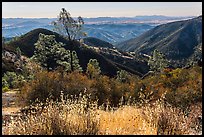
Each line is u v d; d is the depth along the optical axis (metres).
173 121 5.99
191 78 14.67
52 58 49.78
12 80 36.59
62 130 5.22
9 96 17.91
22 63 62.16
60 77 15.80
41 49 49.03
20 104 14.92
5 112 10.50
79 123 5.45
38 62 48.59
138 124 6.03
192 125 6.94
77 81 15.69
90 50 99.44
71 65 47.16
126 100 14.43
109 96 14.98
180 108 9.09
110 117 6.46
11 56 66.81
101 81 15.77
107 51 148.62
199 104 9.68
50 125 5.27
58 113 5.48
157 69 62.22
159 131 5.72
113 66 100.44
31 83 15.55
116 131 5.41
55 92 15.09
